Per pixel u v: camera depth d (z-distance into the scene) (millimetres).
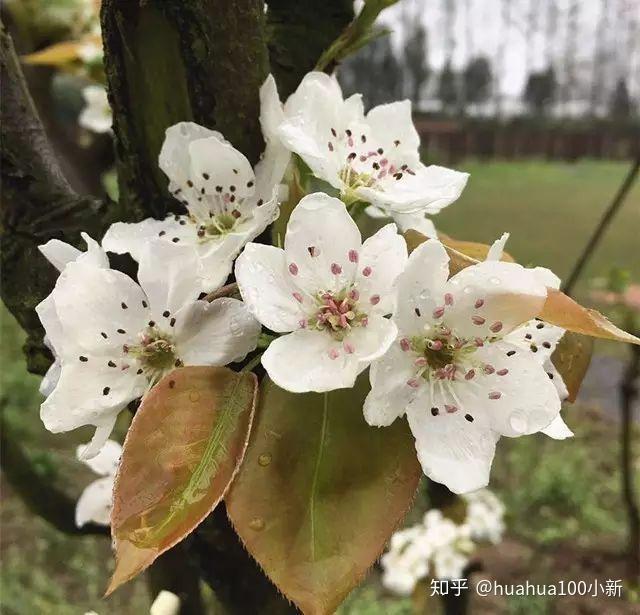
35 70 373
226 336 135
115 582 108
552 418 132
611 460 796
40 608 605
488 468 128
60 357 136
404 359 131
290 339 129
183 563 251
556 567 656
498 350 135
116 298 137
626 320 430
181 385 129
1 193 179
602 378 823
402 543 498
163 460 121
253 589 188
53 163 184
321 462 125
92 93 389
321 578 115
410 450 129
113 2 149
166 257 135
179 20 150
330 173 146
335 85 160
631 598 509
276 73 186
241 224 153
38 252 177
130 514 115
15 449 312
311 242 132
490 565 667
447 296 133
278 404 130
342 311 129
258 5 152
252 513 120
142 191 168
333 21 189
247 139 158
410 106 170
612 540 686
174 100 157
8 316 1113
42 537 726
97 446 136
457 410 131
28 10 363
